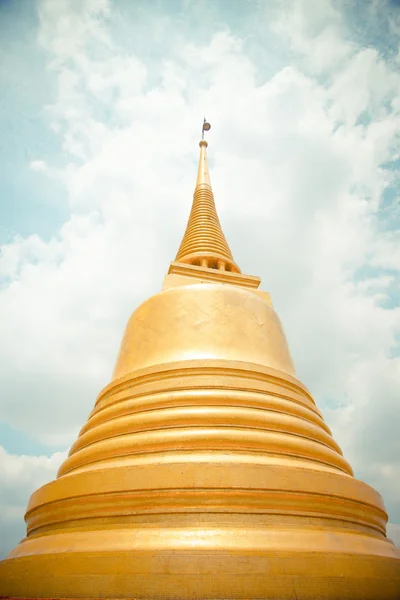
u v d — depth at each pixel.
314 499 7.75
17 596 6.84
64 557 6.73
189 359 11.07
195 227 21.53
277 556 6.42
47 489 8.70
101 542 6.85
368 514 8.62
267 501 7.39
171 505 7.28
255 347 12.18
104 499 7.62
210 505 7.26
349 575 6.58
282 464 8.01
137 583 6.12
